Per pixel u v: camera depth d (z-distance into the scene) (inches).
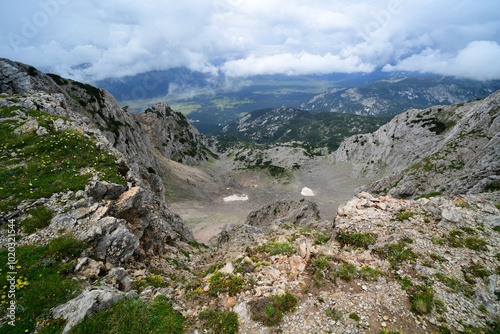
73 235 539.8
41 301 378.0
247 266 554.6
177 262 881.5
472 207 620.1
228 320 395.5
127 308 388.8
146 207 896.3
